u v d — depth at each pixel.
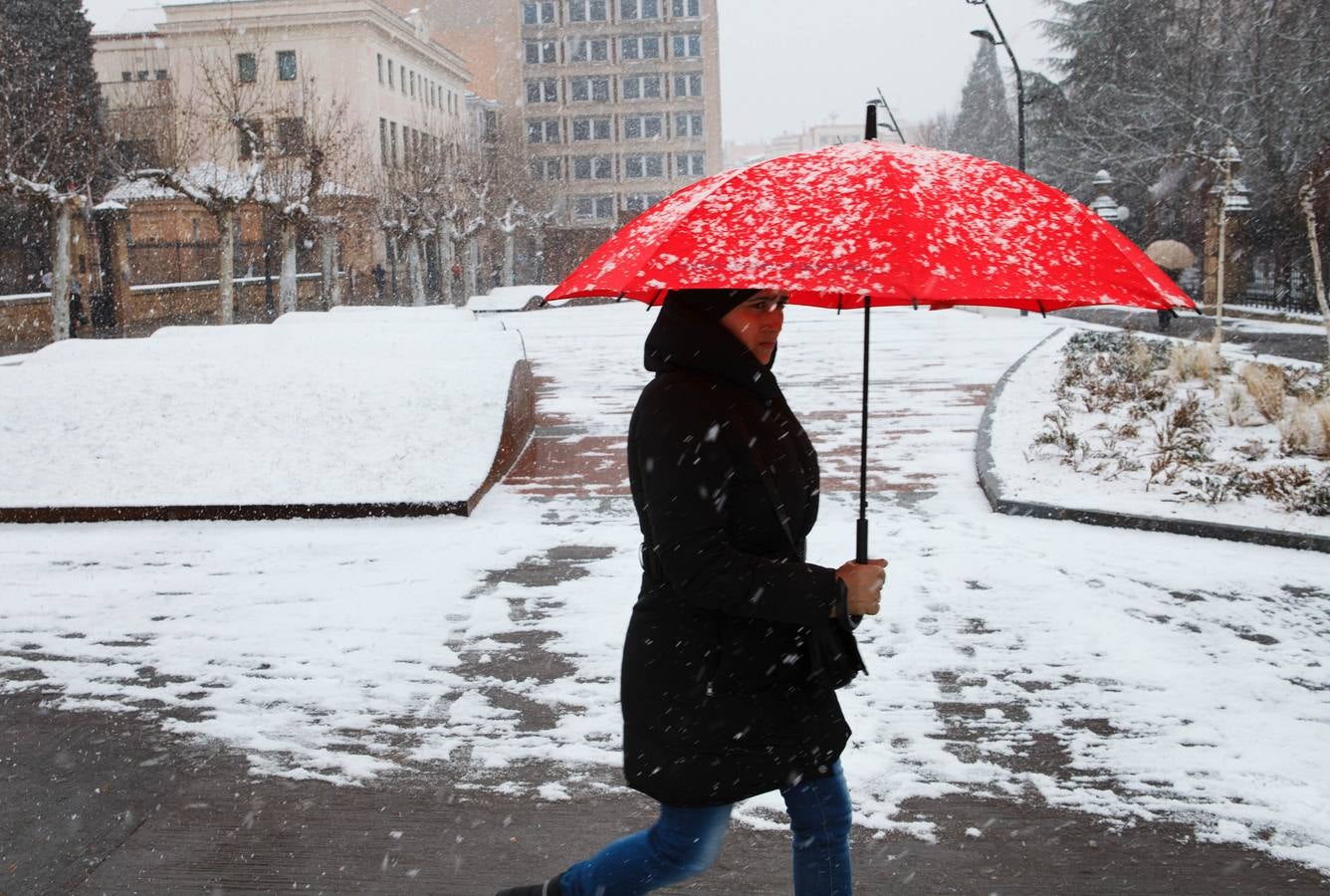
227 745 4.42
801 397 13.66
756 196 2.30
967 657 5.18
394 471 8.71
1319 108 31.78
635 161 98.69
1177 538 7.29
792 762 2.41
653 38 97.50
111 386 9.91
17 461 8.83
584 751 4.31
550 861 3.51
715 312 2.38
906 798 3.87
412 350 10.91
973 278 2.05
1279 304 29.03
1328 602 5.92
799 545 2.49
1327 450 9.09
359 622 5.87
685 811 2.44
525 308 35.00
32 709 4.80
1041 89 48.84
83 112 35.44
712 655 2.40
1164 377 12.88
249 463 8.80
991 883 3.34
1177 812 3.74
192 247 46.38
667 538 2.29
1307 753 4.13
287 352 10.80
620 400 14.17
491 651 5.42
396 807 3.88
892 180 2.24
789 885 3.34
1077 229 2.30
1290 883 3.30
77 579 6.78
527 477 9.66
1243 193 30.78
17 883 3.41
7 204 37.97
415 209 48.69
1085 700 4.67
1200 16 39.38
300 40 61.78
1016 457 9.34
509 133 71.19
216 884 3.39
